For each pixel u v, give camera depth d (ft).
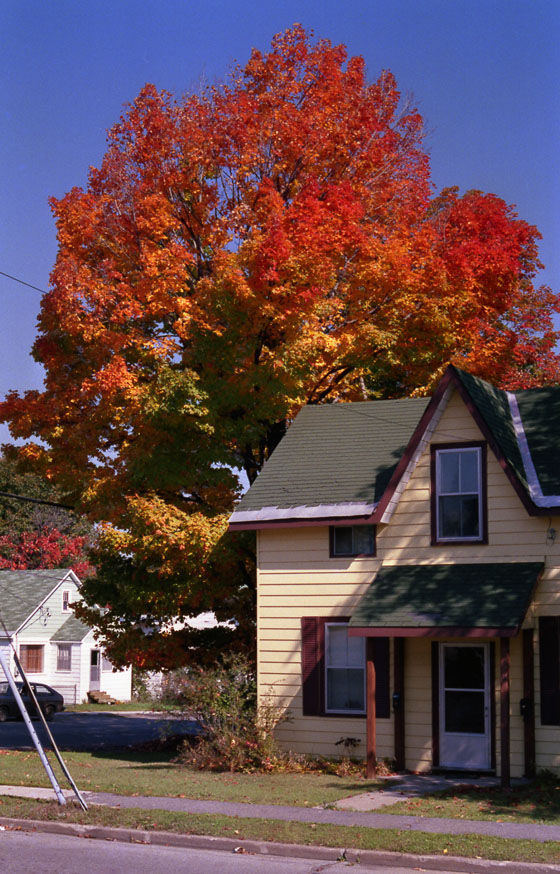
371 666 62.34
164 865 37.91
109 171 83.10
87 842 42.93
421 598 62.80
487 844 39.60
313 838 41.22
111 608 82.94
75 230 81.41
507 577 62.39
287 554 70.69
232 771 63.93
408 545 67.31
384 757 65.31
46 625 176.04
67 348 82.38
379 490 69.10
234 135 82.64
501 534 64.49
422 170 89.97
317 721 68.03
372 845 39.75
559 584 62.18
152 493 77.66
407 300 81.46
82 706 165.37
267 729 66.64
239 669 69.67
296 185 85.97
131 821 45.11
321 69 86.69
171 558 74.02
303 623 69.46
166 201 81.71
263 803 50.62
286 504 70.59
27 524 209.87
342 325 84.17
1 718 137.80
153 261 77.71
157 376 77.30
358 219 82.79
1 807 49.26
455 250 81.66
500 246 84.33
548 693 61.21
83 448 81.46
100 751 80.94
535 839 40.73
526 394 74.84
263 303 75.82
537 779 59.82
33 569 204.74
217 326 78.13
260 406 79.00
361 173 86.89
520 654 62.28
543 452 67.87
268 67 86.94
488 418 66.28
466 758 63.52
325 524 68.49
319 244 76.64
